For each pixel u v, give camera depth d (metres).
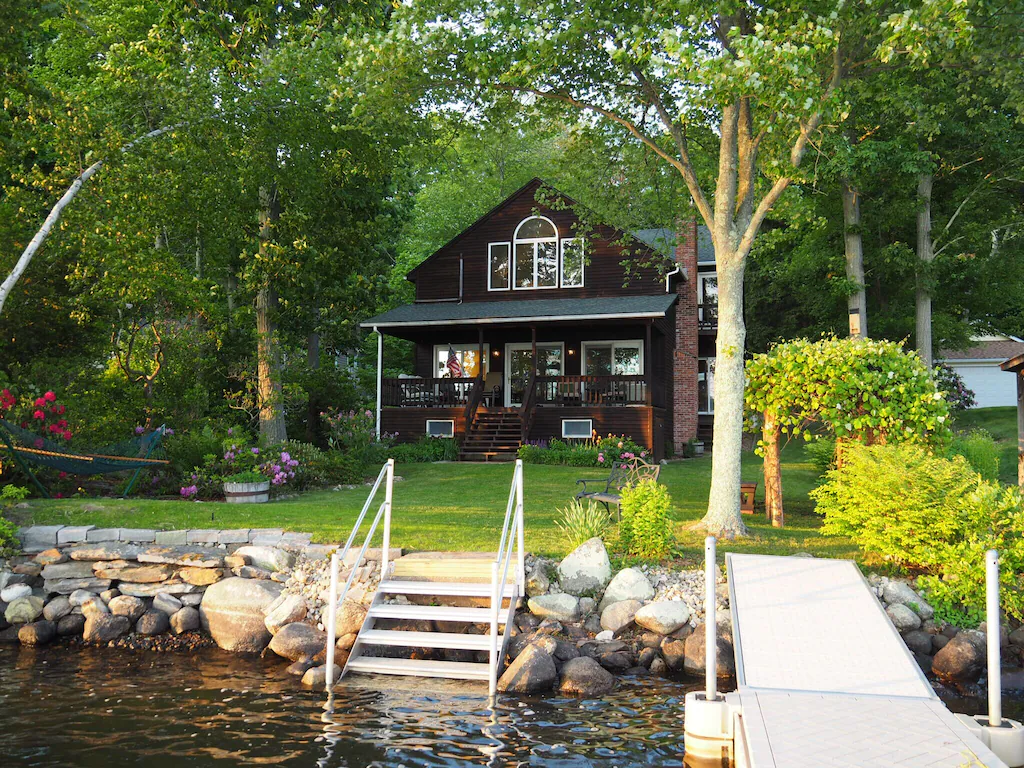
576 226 19.66
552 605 10.20
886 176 24.72
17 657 10.12
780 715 6.35
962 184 26.09
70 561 11.78
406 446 25.98
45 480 16.00
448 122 15.36
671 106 15.11
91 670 9.54
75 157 16.83
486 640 9.30
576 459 24.44
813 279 29.53
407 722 7.75
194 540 12.17
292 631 9.98
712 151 16.84
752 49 10.24
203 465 17.34
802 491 18.86
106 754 6.92
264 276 21.55
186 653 10.30
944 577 9.99
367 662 9.34
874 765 5.38
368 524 13.02
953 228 26.44
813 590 9.38
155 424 19.11
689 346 32.28
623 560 11.30
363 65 13.10
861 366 13.29
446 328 29.64
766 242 22.77
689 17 10.87
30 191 19.66
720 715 6.77
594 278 30.00
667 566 11.12
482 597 10.34
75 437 17.70
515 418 27.89
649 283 29.41
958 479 10.43
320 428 28.00
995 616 6.58
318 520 13.19
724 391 13.27
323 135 19.39
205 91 17.34
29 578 11.67
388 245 36.09
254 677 9.23
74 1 20.11
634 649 9.62
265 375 22.17
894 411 12.95
